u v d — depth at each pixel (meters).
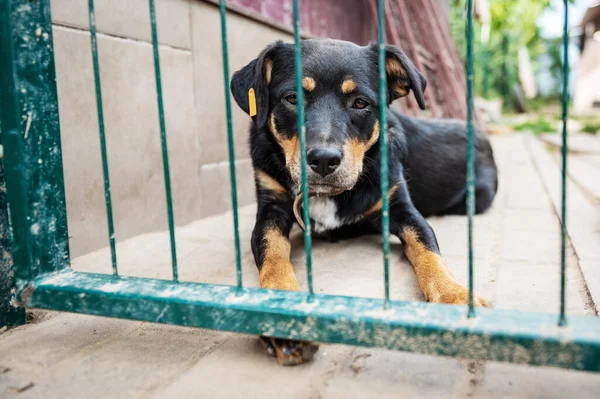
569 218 1.36
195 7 1.40
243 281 0.94
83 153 1.08
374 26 2.90
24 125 0.68
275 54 1.03
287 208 1.08
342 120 0.95
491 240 1.16
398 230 1.05
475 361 0.64
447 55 3.49
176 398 0.58
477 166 1.51
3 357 0.68
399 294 0.85
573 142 4.07
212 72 1.48
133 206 1.22
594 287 0.85
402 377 0.61
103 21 1.11
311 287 0.63
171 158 1.34
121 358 0.67
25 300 0.71
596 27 10.45
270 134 1.06
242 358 0.66
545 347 0.54
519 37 9.14
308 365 0.64
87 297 0.68
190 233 1.29
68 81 1.04
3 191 0.74
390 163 1.09
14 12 0.66
